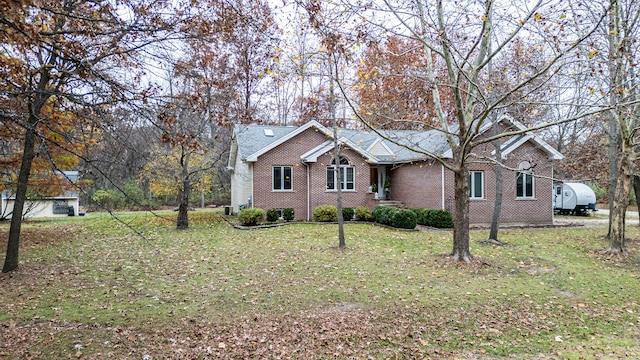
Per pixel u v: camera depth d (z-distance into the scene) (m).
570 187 26.47
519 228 18.33
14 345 5.40
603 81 11.54
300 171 21.08
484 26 8.08
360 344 5.72
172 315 6.71
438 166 19.31
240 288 8.30
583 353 5.52
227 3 5.99
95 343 5.55
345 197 21.41
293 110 32.06
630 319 6.93
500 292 8.18
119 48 6.20
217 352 5.40
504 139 19.48
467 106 10.95
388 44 11.30
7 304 7.07
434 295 7.89
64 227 18.25
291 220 19.98
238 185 24.27
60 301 7.30
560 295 8.19
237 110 8.32
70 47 5.66
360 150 20.94
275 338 5.88
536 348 5.68
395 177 23.58
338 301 7.52
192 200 34.62
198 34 6.17
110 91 5.81
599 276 9.71
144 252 12.16
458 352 5.50
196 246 13.16
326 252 12.01
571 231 17.31
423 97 13.65
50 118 6.79
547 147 19.72
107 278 9.02
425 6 9.32
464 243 10.69
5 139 8.09
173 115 6.23
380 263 10.59
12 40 4.77
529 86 12.63
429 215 18.03
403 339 5.91
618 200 12.16
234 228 17.61
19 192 9.73
